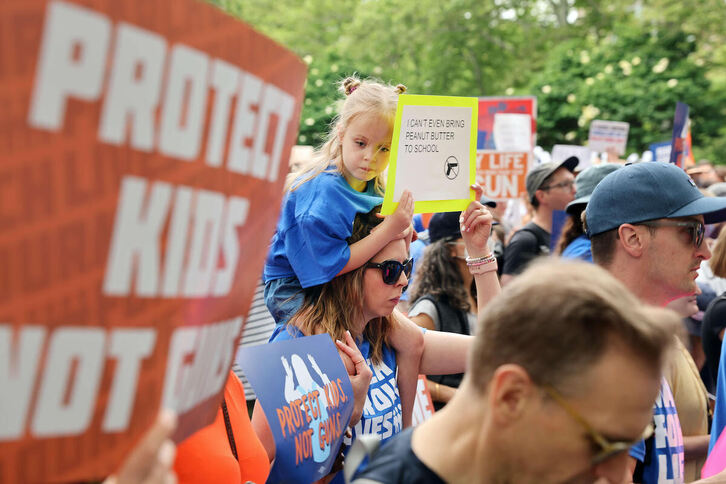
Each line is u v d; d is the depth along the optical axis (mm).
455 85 28906
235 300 1291
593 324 1235
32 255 931
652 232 2574
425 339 2939
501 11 28906
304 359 2379
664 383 2490
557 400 1243
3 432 945
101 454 1048
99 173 980
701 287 4500
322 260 2645
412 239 2859
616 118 23141
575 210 3990
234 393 2145
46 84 908
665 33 24422
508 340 1284
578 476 1284
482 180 7398
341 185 2738
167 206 1077
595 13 28906
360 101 2750
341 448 2574
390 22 27359
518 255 5707
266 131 1271
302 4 29578
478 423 1340
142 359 1081
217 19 1119
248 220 1265
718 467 2352
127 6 978
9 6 868
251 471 2070
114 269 1020
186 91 1081
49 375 973
